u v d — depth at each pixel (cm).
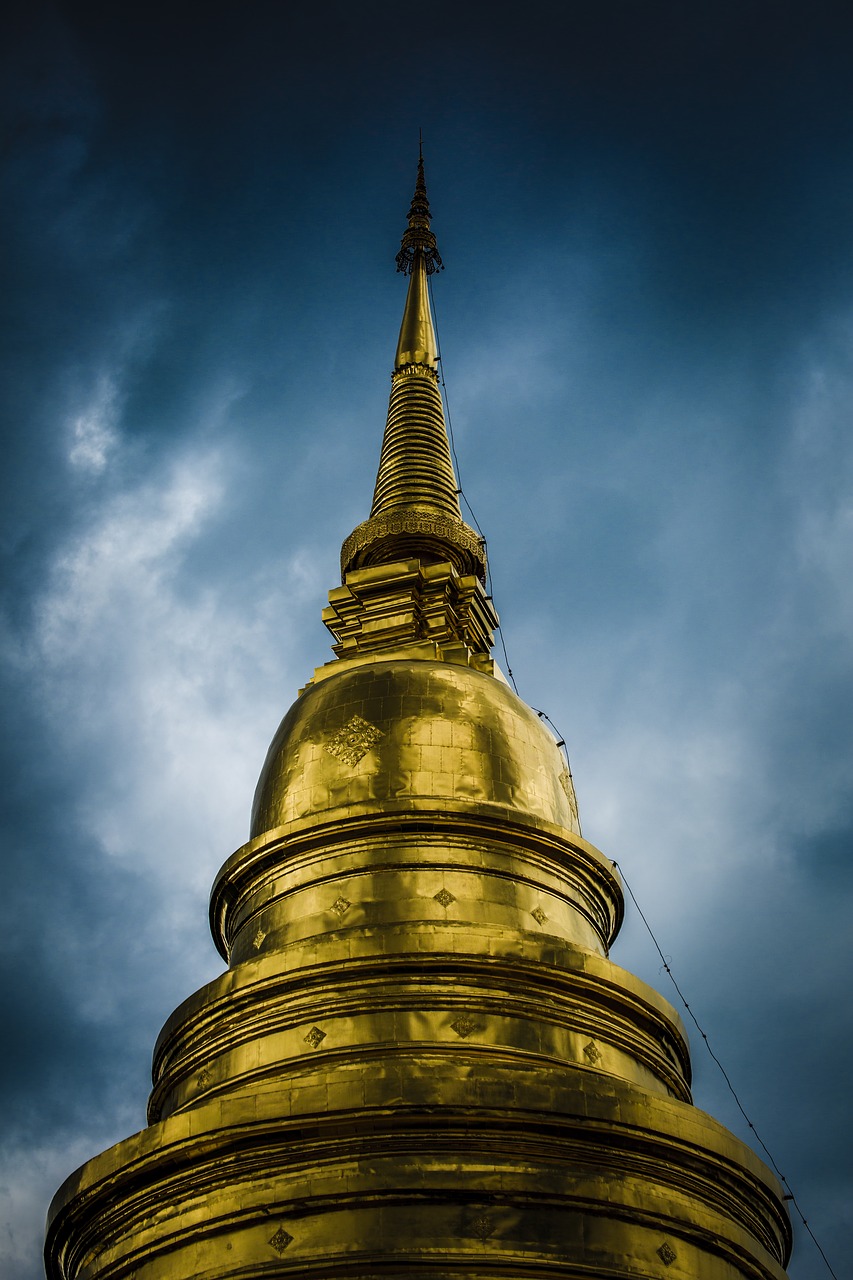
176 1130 2281
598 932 3045
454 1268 2095
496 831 2886
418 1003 2509
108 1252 2333
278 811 3052
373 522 3959
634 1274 2155
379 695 3141
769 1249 2470
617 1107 2270
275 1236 2161
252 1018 2594
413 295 4931
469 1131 2217
